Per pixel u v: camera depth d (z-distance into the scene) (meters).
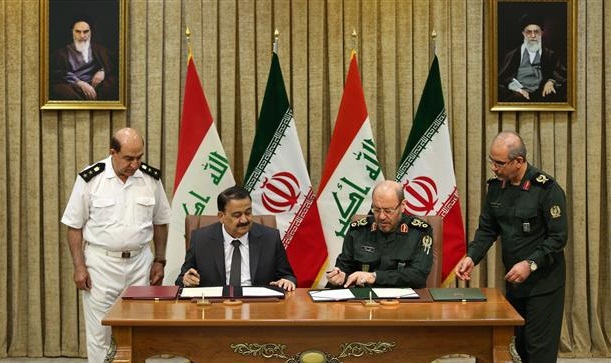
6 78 5.01
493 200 3.94
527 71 5.07
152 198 4.18
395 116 5.09
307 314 3.11
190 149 4.68
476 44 5.07
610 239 5.11
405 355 3.09
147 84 5.06
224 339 3.07
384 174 5.10
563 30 5.07
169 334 3.06
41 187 5.08
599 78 5.09
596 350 5.13
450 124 5.08
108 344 4.14
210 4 5.04
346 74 5.07
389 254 3.78
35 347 5.08
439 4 5.04
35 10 5.00
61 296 5.11
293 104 5.08
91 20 5.00
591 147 5.10
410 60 5.06
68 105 5.00
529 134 5.11
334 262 4.72
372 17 5.04
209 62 5.05
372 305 3.25
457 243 4.66
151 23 5.04
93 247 4.09
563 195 3.76
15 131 5.01
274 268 3.88
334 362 3.08
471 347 3.09
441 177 4.68
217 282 3.81
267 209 4.69
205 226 4.05
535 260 3.65
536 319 3.79
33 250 5.05
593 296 5.11
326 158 5.00
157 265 4.35
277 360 3.08
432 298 3.40
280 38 5.06
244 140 5.07
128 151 3.92
